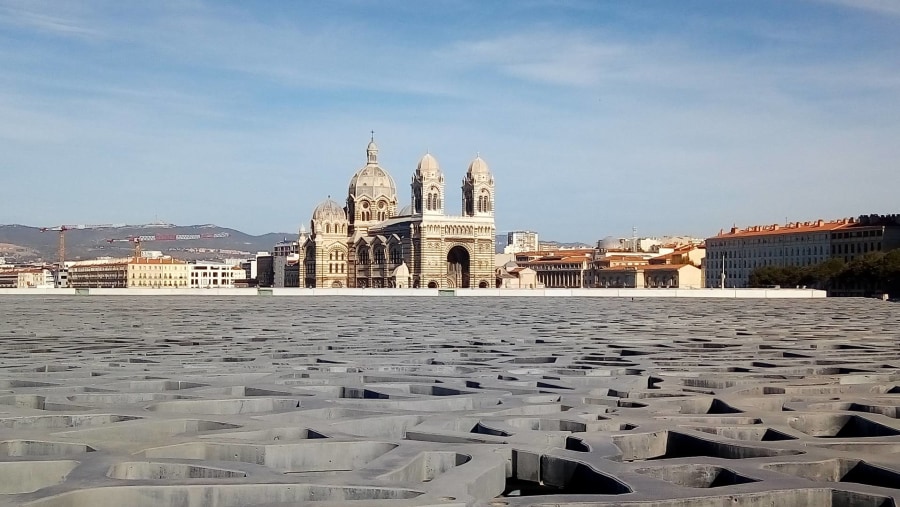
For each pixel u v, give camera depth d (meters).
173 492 14.29
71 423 21.23
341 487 14.57
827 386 27.72
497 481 16.41
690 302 139.00
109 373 31.58
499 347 43.22
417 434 19.44
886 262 190.50
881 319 76.38
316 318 74.56
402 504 13.64
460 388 27.16
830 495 14.67
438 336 51.62
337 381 29.39
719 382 29.42
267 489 14.54
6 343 44.91
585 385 28.53
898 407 23.44
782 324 66.50
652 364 35.31
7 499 13.39
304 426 20.02
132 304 110.88
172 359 37.00
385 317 77.19
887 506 14.03
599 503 13.91
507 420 21.12
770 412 22.56
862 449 18.16
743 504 14.26
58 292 153.25
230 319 71.88
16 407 23.06
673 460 16.91
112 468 15.66
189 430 20.53
